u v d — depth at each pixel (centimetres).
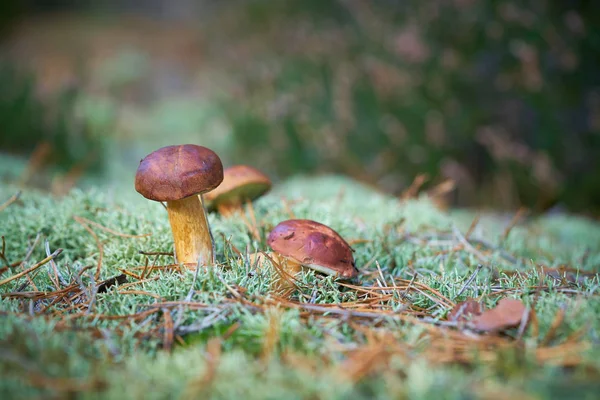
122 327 57
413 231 80
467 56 145
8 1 307
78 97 167
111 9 416
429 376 51
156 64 302
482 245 78
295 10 175
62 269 67
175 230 64
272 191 109
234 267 63
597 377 52
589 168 138
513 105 142
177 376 52
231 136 171
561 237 98
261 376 52
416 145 143
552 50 141
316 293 62
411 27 150
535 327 55
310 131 152
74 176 127
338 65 155
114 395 50
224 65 194
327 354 54
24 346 53
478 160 144
